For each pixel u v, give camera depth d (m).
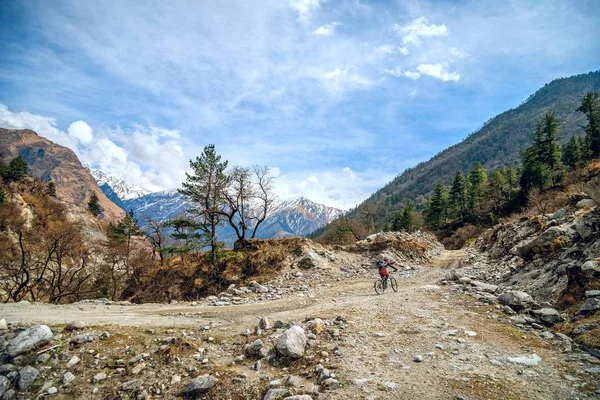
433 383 5.54
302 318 10.12
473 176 84.94
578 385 5.20
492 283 14.58
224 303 14.18
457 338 7.61
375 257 27.20
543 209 31.12
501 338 7.57
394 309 10.76
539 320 8.49
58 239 32.97
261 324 9.24
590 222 11.26
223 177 32.16
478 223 72.56
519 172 82.62
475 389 5.25
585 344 6.59
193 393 5.86
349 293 16.08
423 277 20.20
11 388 6.30
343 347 7.38
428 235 46.69
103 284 37.09
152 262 39.84
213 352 7.60
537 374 5.70
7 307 11.49
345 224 53.53
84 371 6.78
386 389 5.42
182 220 31.70
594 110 63.12
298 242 27.98
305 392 5.49
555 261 11.77
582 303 8.17
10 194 64.62
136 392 6.05
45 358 7.10
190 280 31.98
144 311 11.95
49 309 11.50
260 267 26.97
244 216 33.38
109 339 8.05
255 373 6.48
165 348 7.50
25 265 31.55
